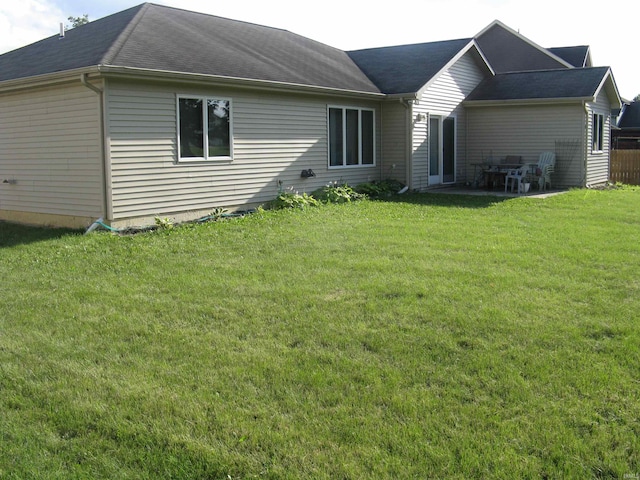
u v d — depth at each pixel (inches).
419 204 542.0
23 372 177.0
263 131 513.3
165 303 241.4
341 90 561.9
